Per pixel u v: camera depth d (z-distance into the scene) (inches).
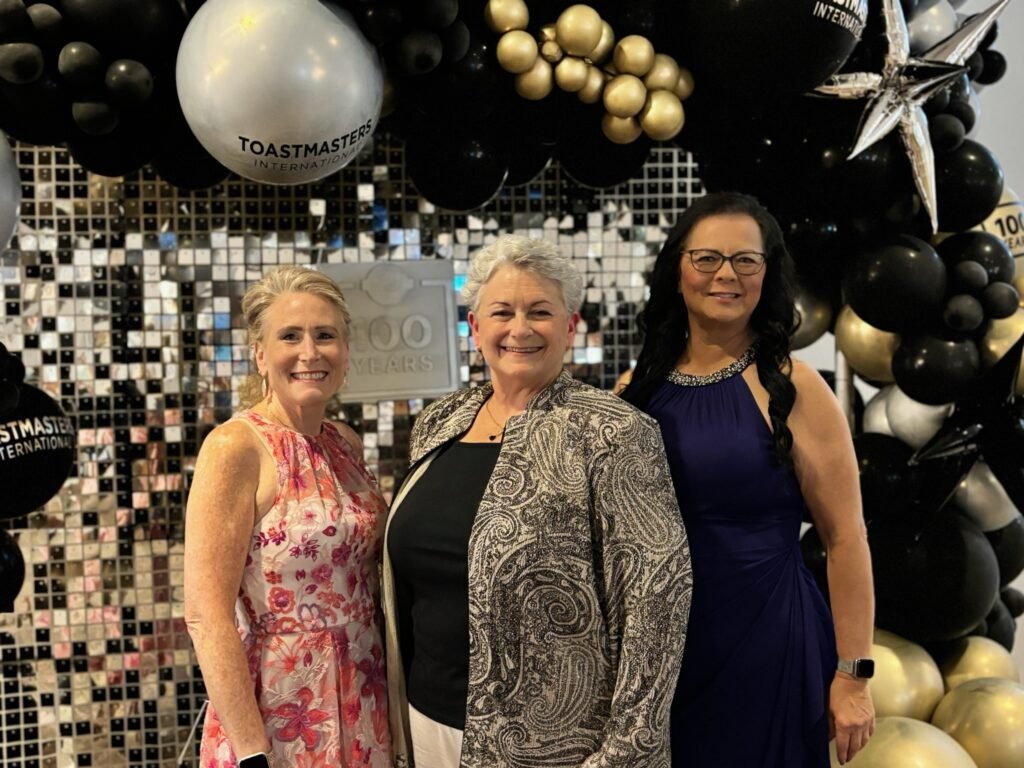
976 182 94.8
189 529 63.9
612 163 96.3
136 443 107.6
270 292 68.3
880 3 91.7
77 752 107.7
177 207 107.1
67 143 85.0
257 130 76.5
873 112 91.0
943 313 95.0
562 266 65.8
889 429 107.9
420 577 66.7
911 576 96.3
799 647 71.6
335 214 109.5
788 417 71.9
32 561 106.3
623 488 61.0
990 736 93.4
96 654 107.7
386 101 86.7
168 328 107.6
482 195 93.6
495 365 66.2
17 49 74.5
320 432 72.1
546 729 61.1
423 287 105.7
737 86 86.0
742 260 70.9
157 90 82.1
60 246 105.8
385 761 69.5
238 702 61.8
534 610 60.9
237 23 74.9
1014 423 95.3
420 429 72.1
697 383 74.2
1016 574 109.7
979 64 103.3
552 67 87.1
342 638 67.2
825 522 73.9
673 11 87.7
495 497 62.3
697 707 71.9
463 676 65.2
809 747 72.0
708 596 71.4
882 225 96.3
